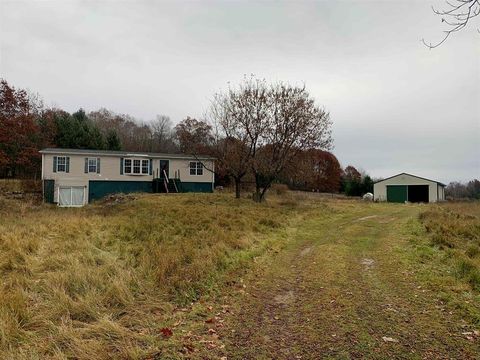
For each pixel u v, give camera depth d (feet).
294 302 17.62
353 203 89.97
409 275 21.71
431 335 13.71
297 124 69.82
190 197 74.79
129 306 16.83
